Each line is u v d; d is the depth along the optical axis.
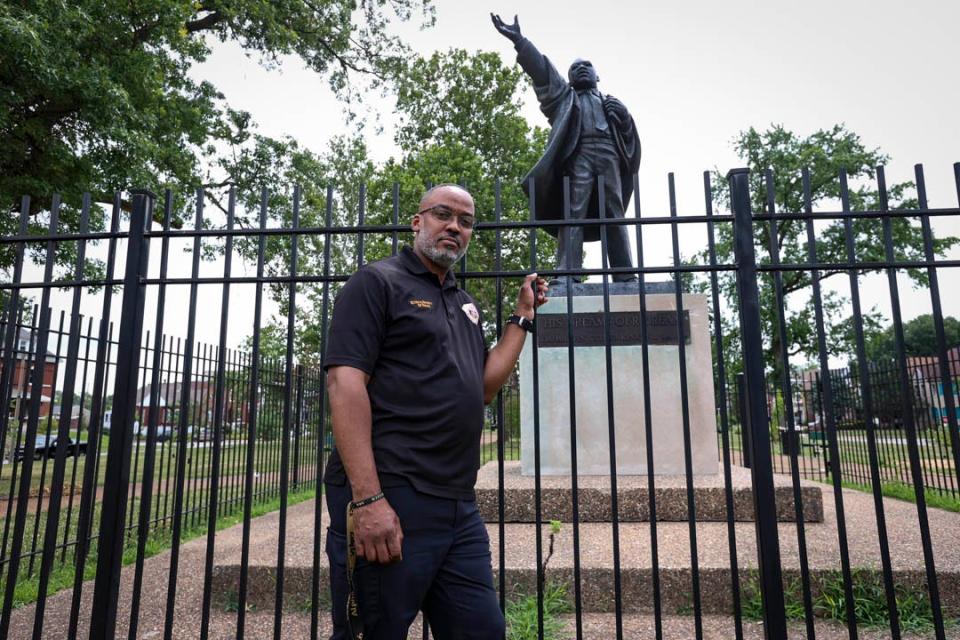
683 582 3.30
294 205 2.69
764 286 23.05
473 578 1.77
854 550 3.60
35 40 8.02
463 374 1.88
